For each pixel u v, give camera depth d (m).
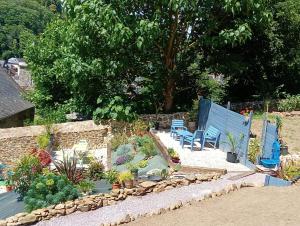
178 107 23.94
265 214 11.06
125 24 19.02
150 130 19.42
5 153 17.95
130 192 12.82
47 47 25.41
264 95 25.66
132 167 14.00
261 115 23.11
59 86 26.06
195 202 12.54
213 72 24.55
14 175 13.68
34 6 104.19
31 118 29.20
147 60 21.84
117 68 20.00
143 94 21.98
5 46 95.62
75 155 16.42
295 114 23.91
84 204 11.89
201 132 17.56
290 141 19.02
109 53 20.22
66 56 20.08
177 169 14.84
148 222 11.23
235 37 19.58
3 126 25.00
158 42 21.06
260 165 15.34
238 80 26.95
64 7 20.14
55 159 17.09
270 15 20.58
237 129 16.33
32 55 26.02
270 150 15.40
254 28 22.81
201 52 23.95
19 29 96.56
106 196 12.36
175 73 22.20
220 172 14.68
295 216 10.78
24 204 12.49
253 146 16.17
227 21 21.27
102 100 19.91
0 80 30.80
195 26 22.38
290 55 24.34
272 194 12.78
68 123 19.25
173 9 18.36
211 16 20.89
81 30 19.36
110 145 18.14
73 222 11.23
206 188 13.48
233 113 16.62
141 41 18.42
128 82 22.16
